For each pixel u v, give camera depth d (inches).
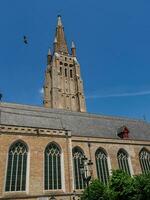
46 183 1520.7
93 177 1764.3
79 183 1691.7
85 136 1929.1
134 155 2076.8
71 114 2393.0
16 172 1476.4
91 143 1921.8
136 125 2620.6
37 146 1600.6
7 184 1412.4
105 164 1909.4
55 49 4480.8
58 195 1488.7
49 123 1929.1
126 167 1990.7
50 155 1630.2
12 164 1488.7
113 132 2292.1
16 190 1424.7
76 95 3983.8
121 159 2014.0
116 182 1421.0
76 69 4237.2
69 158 1652.3
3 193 1371.8
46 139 1649.9
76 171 1740.9
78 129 2113.7
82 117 2380.7
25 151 1573.6
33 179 1486.2
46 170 1563.7
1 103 2188.7
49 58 4480.8
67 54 4515.3
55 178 1561.3
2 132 1530.5
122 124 2517.2
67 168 1609.3
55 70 4020.7
